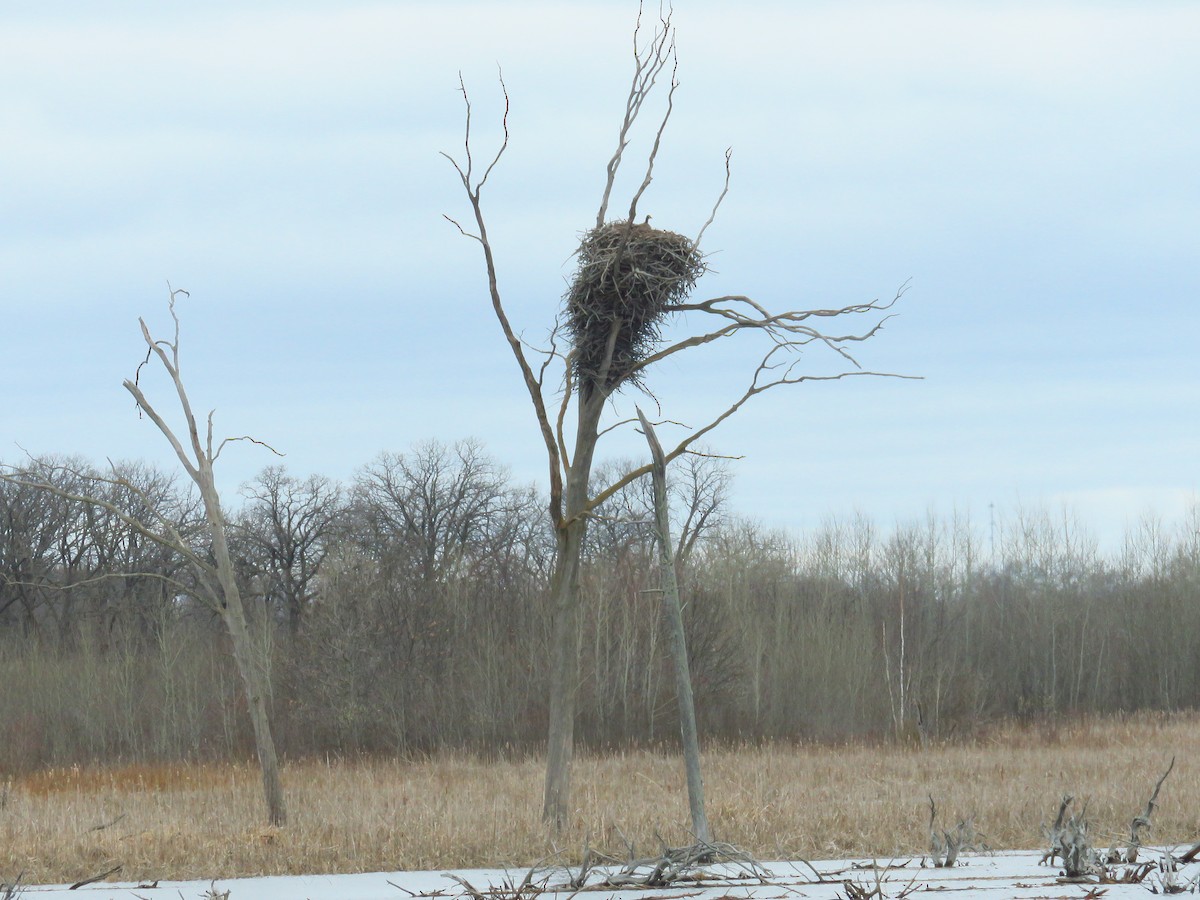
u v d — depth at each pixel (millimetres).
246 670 37125
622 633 91312
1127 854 27406
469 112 30547
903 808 37750
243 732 89938
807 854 30797
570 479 32438
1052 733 84312
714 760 65438
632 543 107562
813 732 91562
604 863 27531
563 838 31562
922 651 103500
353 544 105875
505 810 36531
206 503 38250
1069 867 26188
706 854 25578
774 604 112000
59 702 90312
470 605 102938
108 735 89688
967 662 110875
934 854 28094
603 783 50969
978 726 92688
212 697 92750
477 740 87062
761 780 49188
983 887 24891
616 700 89875
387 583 96312
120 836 33656
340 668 89375
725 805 36906
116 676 92562
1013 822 35500
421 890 25812
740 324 31578
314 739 88188
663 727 89938
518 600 105688
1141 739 76375
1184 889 24203
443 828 33125
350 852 30984
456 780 55406
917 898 23750
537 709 93312
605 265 30875
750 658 97562
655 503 27609
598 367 32062
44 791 56250
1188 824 35344
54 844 32531
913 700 94062
